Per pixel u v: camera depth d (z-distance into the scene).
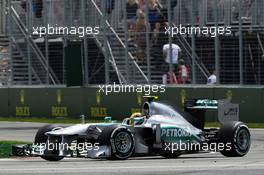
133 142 57.09
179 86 105.56
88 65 114.88
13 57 122.88
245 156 61.31
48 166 53.09
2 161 59.88
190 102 61.50
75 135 56.88
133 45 111.56
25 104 120.19
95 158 56.94
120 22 112.81
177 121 59.84
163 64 108.44
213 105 60.91
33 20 120.94
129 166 51.62
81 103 114.19
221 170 48.41
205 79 104.38
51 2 118.88
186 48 106.38
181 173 46.69
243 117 100.50
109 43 113.69
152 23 109.31
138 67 110.94
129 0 111.44
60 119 115.25
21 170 49.88
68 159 60.59
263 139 80.94
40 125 105.06
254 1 100.44
